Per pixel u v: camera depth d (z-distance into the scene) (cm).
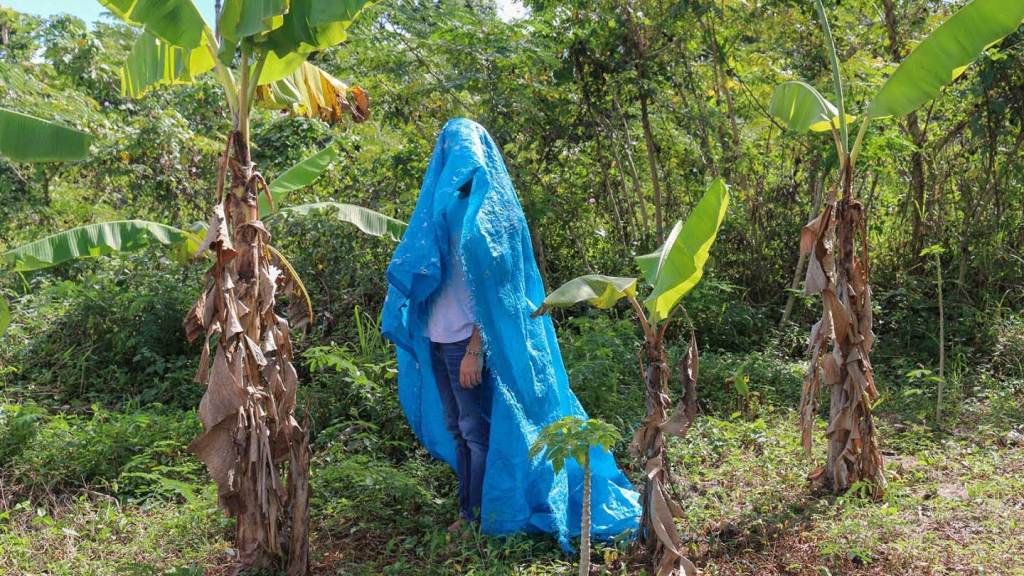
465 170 418
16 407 572
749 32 872
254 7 353
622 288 367
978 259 921
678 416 381
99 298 730
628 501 445
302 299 429
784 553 411
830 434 484
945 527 436
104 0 370
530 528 429
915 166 934
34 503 491
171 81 462
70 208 1008
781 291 941
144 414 584
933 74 430
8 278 830
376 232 537
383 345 712
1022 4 398
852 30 897
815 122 490
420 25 810
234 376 366
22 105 850
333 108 551
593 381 605
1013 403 654
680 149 942
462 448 455
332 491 487
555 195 902
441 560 414
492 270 414
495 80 821
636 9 848
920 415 632
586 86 880
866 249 479
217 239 357
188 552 418
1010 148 959
